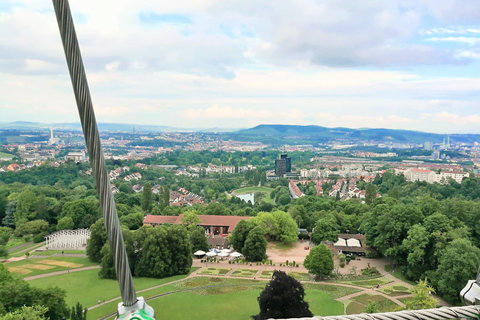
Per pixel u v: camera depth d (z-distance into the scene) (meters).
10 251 95.38
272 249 97.94
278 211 105.25
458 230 76.12
